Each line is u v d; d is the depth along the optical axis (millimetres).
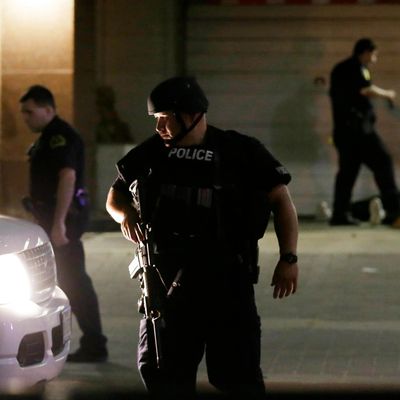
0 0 40062
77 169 25531
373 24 44281
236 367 16859
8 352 19062
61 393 16438
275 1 44312
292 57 44625
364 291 32531
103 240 39375
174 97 17062
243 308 16906
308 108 44781
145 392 16281
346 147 41219
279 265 16938
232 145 17094
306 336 28016
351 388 15234
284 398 15070
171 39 43875
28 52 40094
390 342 27422
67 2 39906
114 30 44000
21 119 40188
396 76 44406
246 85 44781
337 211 41969
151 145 17547
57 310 20422
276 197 16984
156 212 17094
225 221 16969
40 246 20641
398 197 41688
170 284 16984
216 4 44531
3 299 19547
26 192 40250
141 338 17312
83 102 40750
